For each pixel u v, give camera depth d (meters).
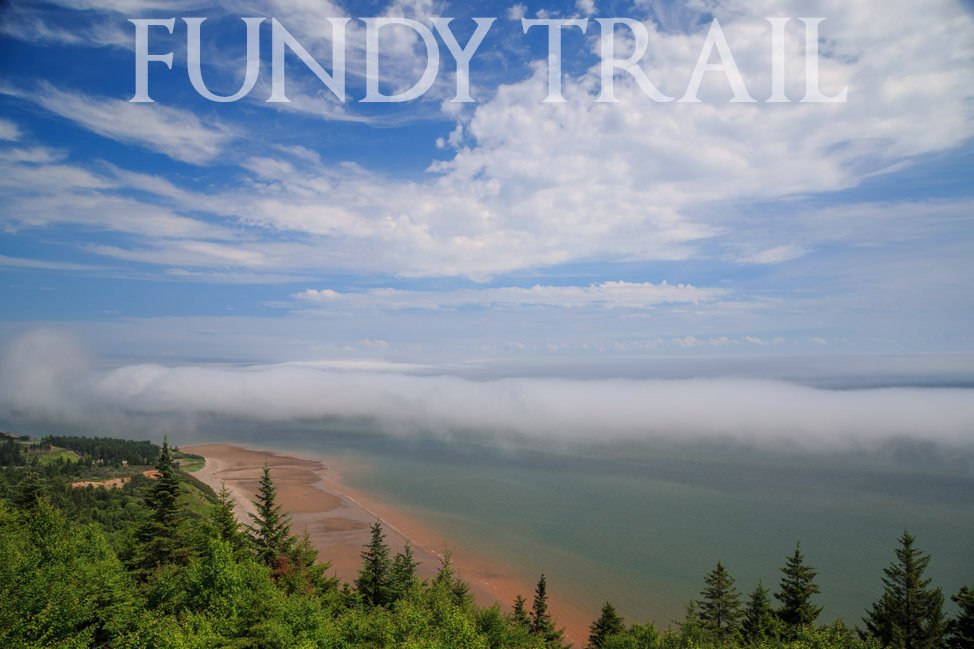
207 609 45.94
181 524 68.06
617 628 85.00
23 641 37.06
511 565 153.50
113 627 41.69
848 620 118.38
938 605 71.38
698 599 132.12
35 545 61.84
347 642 49.16
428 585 100.00
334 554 152.00
